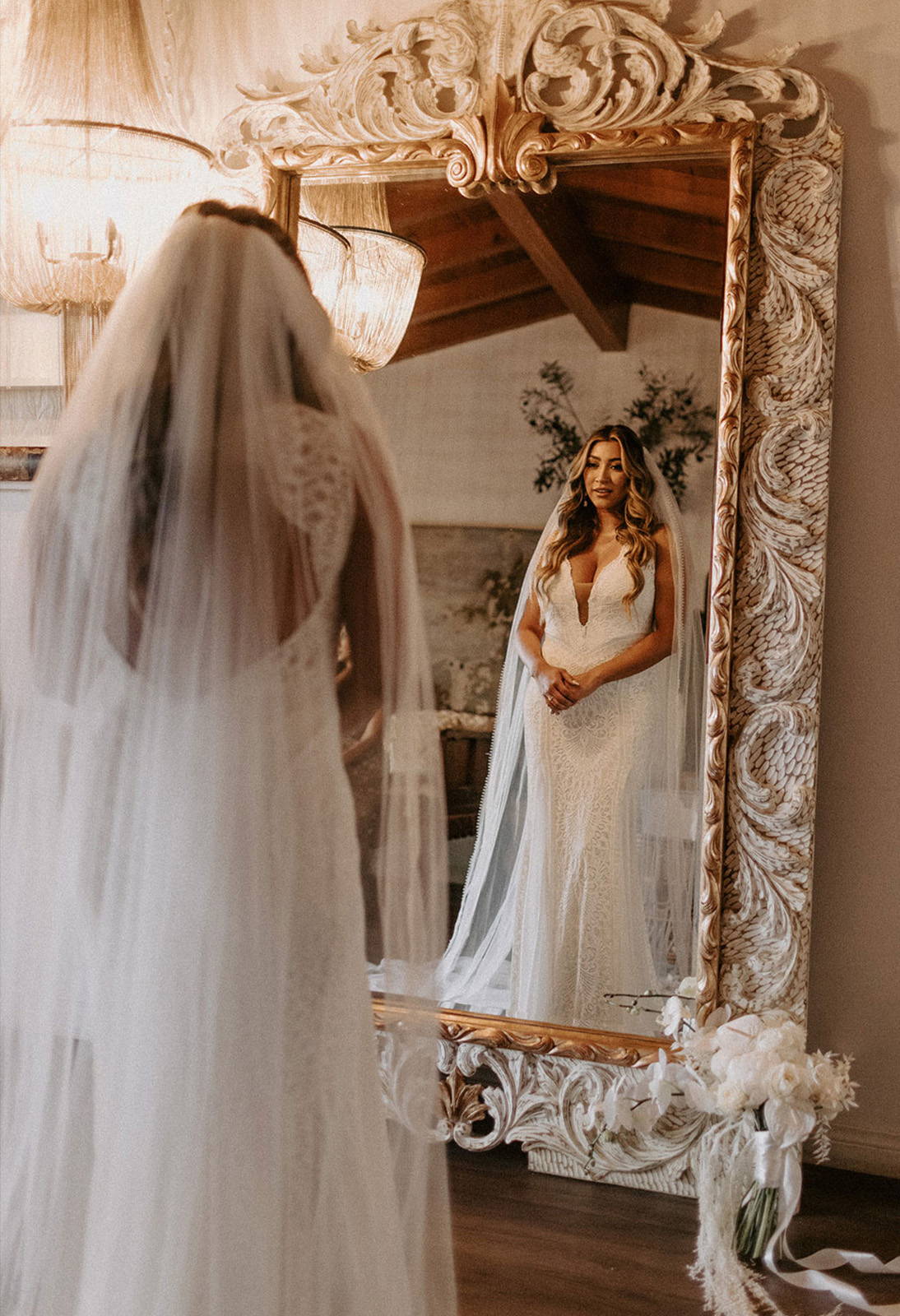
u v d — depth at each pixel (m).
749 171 2.36
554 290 2.54
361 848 1.49
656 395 2.47
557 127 2.51
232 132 2.70
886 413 2.41
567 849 2.52
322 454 1.32
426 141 2.58
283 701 1.30
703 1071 2.22
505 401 2.57
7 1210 1.38
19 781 1.39
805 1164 2.49
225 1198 1.24
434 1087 1.52
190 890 1.27
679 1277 2.08
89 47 2.65
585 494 2.52
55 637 1.33
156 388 1.33
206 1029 1.26
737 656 2.41
